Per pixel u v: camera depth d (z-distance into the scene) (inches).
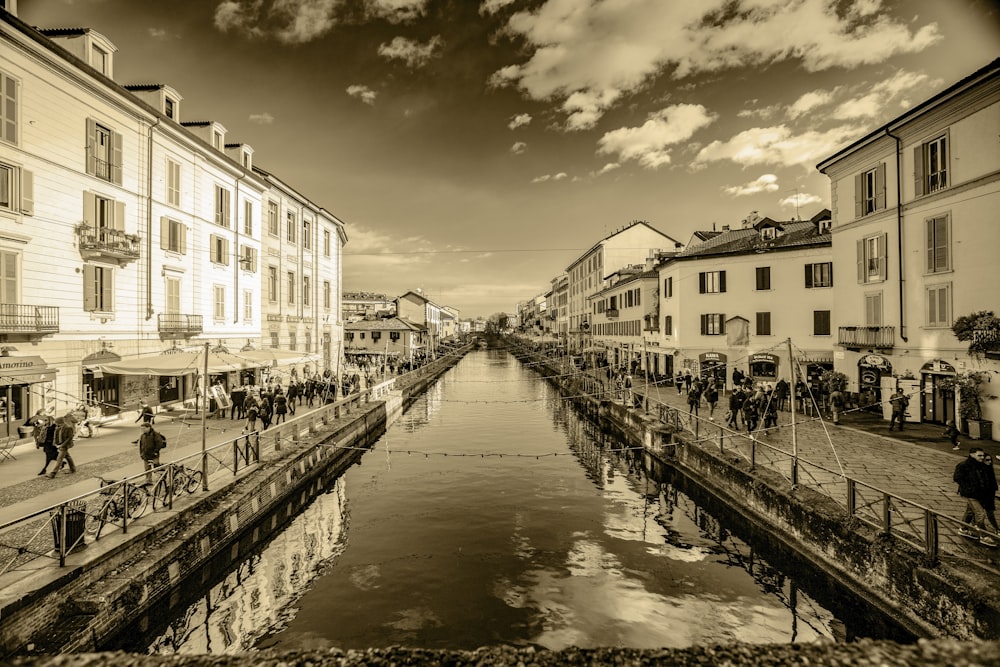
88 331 758.5
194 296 1015.0
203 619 387.5
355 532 562.9
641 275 1684.3
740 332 1269.7
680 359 1374.3
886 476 504.1
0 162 631.2
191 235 1005.2
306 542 537.0
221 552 457.1
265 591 431.8
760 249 1248.8
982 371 652.1
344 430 855.1
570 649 228.7
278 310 1384.1
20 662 215.9
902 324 780.6
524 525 584.1
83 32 772.6
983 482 343.0
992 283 642.2
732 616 394.3
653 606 409.7
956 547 340.5
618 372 1529.3
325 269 1744.6
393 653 225.8
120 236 802.2
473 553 508.4
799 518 448.5
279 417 849.5
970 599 283.4
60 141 711.7
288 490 614.2
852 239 903.1
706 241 1539.1
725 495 596.4
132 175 848.9
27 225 666.2
